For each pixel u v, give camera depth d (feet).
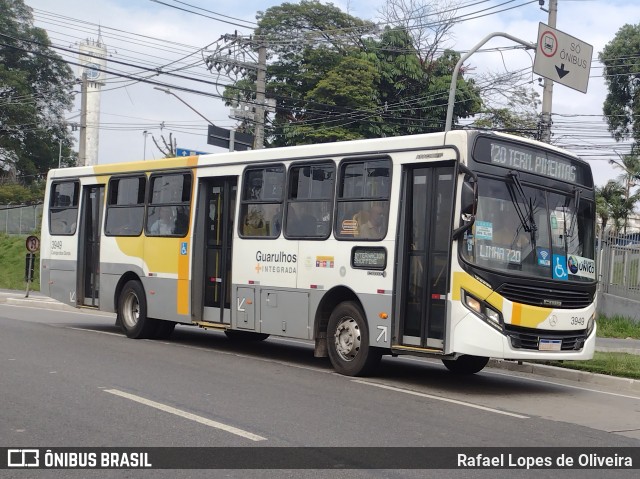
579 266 36.11
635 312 68.08
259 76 90.79
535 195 35.17
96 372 35.14
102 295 52.70
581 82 68.28
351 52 125.08
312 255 39.09
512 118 122.72
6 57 181.57
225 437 23.86
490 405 31.53
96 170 54.39
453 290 32.96
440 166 34.60
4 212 157.58
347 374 37.37
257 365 39.73
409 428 26.02
